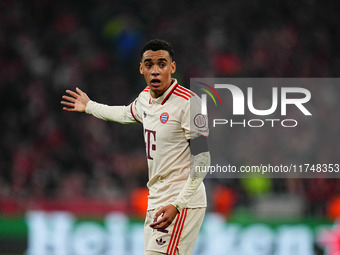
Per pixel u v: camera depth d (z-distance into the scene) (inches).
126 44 2466.8
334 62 2554.1
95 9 2623.0
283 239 1409.9
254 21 2615.7
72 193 1771.7
